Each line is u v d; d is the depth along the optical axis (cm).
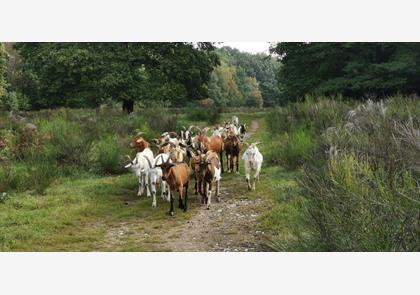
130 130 2544
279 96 3881
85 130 2336
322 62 3341
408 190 700
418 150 750
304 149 1606
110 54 3569
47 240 1009
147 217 1211
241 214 1207
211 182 1287
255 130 3406
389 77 2908
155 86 3675
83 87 3769
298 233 845
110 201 1373
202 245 984
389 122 1102
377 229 697
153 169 1315
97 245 995
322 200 791
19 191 1426
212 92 9369
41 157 1750
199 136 1825
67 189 1470
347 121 1627
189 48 3838
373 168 798
